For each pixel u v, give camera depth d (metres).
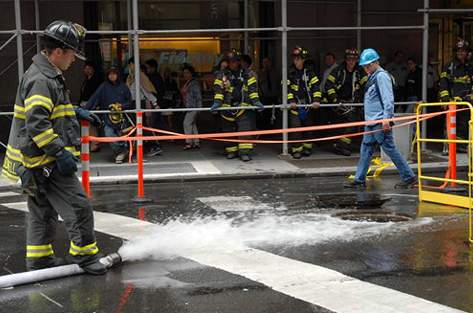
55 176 5.95
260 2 16.92
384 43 16.86
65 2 15.82
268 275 6.10
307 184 11.02
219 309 5.28
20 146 5.86
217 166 12.53
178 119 16.72
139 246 7.15
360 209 8.91
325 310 5.21
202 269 6.32
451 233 7.50
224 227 8.02
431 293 5.55
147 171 12.11
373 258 6.58
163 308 5.32
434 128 16.67
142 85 13.99
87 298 5.58
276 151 14.30
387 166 11.70
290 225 8.05
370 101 10.20
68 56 5.94
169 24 16.81
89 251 6.18
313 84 13.25
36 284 5.95
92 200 9.97
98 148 14.67
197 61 16.98
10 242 7.52
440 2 17.41
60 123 5.92
